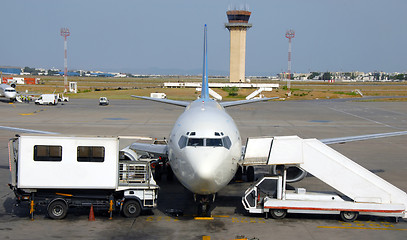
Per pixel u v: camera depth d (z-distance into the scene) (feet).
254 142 82.94
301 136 179.42
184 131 72.95
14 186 73.56
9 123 207.62
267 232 67.82
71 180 72.54
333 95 524.93
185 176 69.00
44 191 74.08
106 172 72.84
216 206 81.97
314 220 74.84
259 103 400.88
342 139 109.70
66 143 72.43
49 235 65.00
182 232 66.95
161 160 101.76
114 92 520.01
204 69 138.62
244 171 106.42
